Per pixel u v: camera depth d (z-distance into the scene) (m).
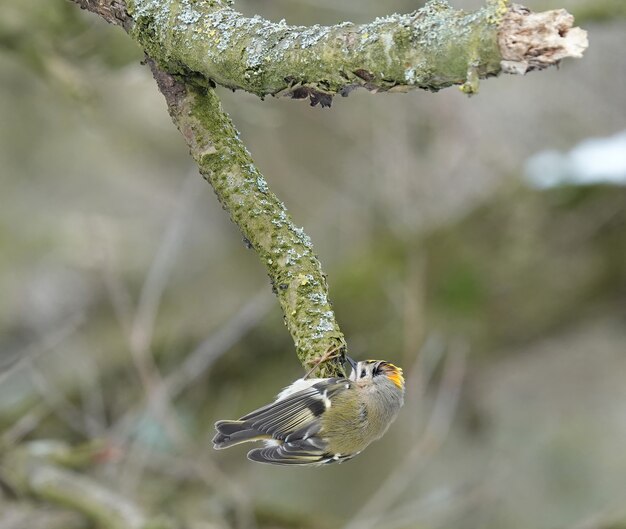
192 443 10.10
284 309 4.69
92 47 10.04
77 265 14.12
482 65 3.49
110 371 11.26
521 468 14.08
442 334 11.38
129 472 9.52
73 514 8.91
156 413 9.46
